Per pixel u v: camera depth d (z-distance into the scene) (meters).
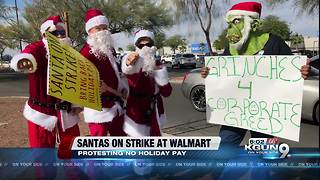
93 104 3.99
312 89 8.00
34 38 40.69
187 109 10.88
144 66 4.40
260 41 4.20
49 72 3.67
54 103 4.29
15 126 8.37
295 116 3.96
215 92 4.33
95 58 4.36
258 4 4.20
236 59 4.20
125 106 4.57
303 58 3.89
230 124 4.30
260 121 4.14
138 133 4.48
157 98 4.67
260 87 4.11
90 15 4.48
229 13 4.22
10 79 29.95
